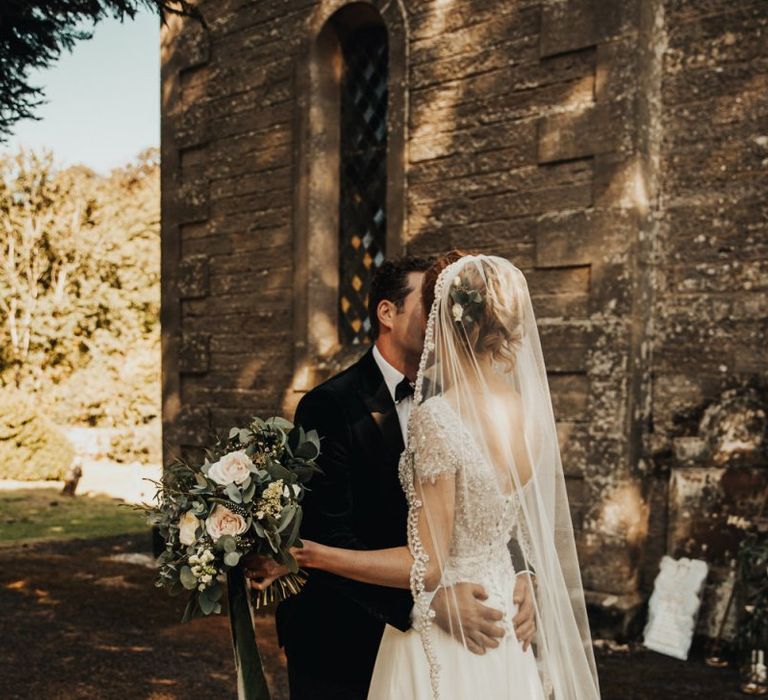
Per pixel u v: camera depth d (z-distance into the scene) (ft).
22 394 55.36
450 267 6.79
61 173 63.36
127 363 57.31
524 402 6.95
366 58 22.13
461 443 6.28
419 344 7.82
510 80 17.98
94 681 13.89
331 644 7.55
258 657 6.68
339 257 22.54
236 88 23.91
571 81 17.04
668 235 16.75
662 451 16.71
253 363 23.56
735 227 15.96
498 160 18.19
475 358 6.58
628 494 16.16
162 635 16.80
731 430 15.72
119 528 30.96
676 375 16.61
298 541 6.38
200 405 25.04
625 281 16.19
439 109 19.21
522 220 17.78
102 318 63.46
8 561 24.72
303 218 22.11
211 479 6.35
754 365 15.67
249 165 23.65
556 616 6.88
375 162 21.86
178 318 25.70
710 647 15.28
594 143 16.62
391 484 7.47
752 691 13.08
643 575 16.76
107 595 20.39
